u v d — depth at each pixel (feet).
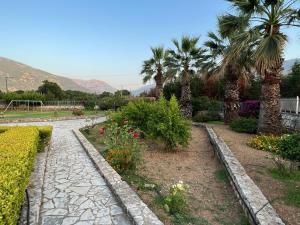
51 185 16.52
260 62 28.66
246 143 28.84
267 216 10.89
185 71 59.47
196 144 30.14
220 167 20.63
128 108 36.35
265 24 30.89
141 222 11.02
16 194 8.51
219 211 13.07
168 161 22.41
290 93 63.82
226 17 34.78
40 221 11.76
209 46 50.26
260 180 16.48
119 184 15.87
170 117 25.61
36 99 118.52
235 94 48.01
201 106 66.03
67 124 57.57
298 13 29.68
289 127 35.94
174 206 12.80
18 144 15.43
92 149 26.76
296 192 14.57
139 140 31.63
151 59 70.59
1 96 117.29
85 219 12.00
